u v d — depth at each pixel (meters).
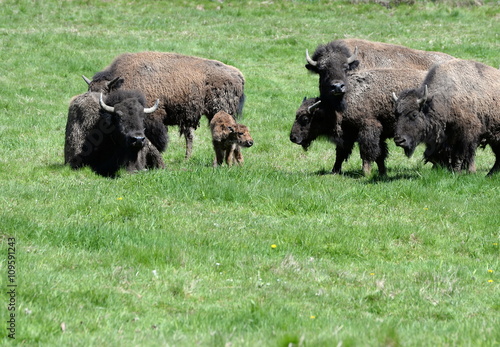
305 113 51.84
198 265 29.52
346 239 33.91
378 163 51.69
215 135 50.75
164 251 30.06
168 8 121.88
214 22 114.56
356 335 21.36
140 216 35.97
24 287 24.55
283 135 66.69
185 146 63.03
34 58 89.44
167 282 27.12
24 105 73.31
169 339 21.38
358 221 37.72
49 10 116.44
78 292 25.03
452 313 25.89
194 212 37.53
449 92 46.78
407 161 58.19
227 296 26.25
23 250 29.27
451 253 34.03
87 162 47.81
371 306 26.20
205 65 55.28
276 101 79.56
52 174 46.06
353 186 43.97
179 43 99.25
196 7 123.69
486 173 52.09
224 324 22.94
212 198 40.22
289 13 120.62
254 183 42.81
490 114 47.50
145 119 52.72
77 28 107.50
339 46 54.06
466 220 38.06
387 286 28.42
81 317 23.16
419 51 59.78
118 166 47.09
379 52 58.28
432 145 48.06
